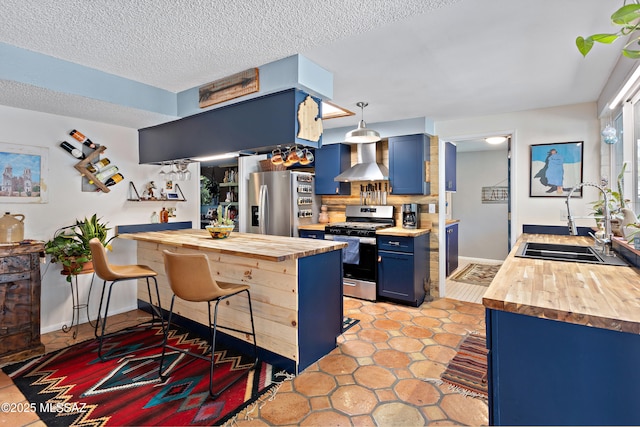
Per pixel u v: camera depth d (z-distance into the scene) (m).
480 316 3.48
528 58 2.30
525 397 1.22
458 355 2.60
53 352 2.65
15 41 2.06
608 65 2.44
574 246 2.59
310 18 1.77
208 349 2.73
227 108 2.81
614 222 2.35
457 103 3.36
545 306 1.15
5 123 2.80
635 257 1.80
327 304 2.64
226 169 6.70
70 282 3.01
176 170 3.73
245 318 2.64
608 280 1.51
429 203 4.23
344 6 1.65
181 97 3.08
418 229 4.10
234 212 6.00
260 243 2.80
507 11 1.72
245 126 2.69
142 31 1.92
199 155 3.06
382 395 2.08
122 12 1.72
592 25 1.86
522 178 3.63
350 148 4.82
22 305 2.54
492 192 6.44
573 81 2.75
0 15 1.75
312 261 2.47
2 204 2.80
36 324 2.60
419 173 3.99
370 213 4.58
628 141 2.58
